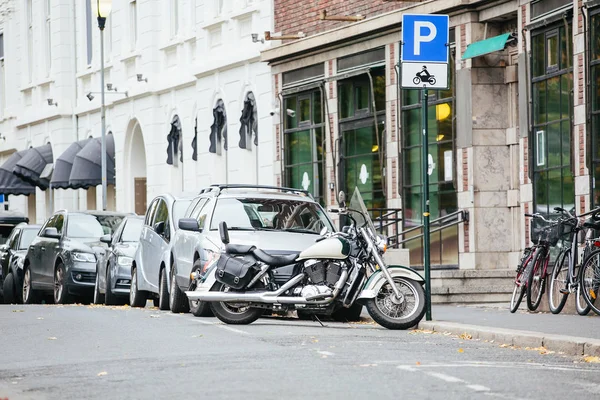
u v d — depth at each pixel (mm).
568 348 20172
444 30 25516
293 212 29344
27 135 76188
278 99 47438
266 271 25750
